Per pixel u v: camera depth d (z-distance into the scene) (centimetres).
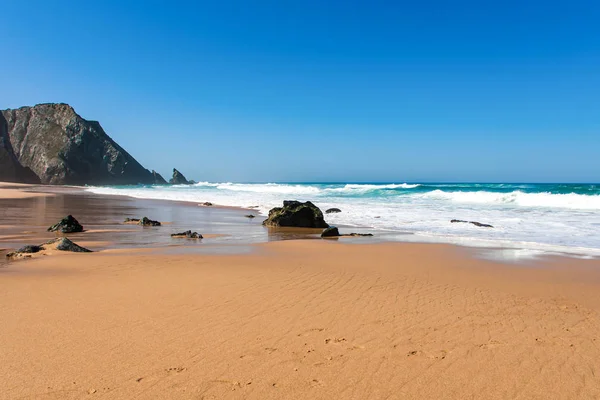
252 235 1605
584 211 2441
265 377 407
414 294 721
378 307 639
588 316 616
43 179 13212
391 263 1012
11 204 2992
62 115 15425
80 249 1136
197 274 847
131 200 3816
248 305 635
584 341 514
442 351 477
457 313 619
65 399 361
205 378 402
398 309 632
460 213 2408
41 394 369
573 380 415
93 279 789
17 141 15175
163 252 1150
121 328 527
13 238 1402
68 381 392
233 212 2662
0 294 672
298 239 1493
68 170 13300
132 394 371
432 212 2489
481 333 537
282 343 490
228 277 823
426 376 417
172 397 367
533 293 746
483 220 2050
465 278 857
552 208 2655
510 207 2755
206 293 698
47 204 3061
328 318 583
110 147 16062
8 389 376
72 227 1600
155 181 18788
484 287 784
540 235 1568
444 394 384
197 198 4219
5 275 815
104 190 6788
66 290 703
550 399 380
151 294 686
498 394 386
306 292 718
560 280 848
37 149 14288
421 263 1016
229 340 496
